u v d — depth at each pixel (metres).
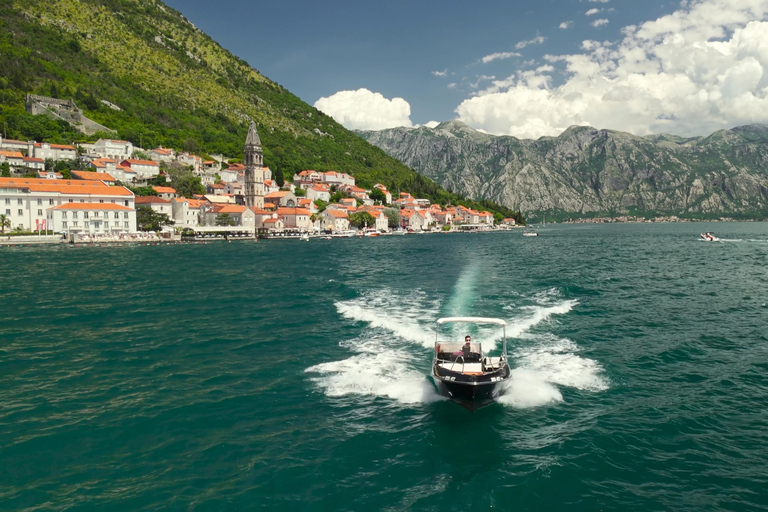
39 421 21.56
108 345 33.59
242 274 72.00
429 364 29.20
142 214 164.50
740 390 25.11
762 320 40.38
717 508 15.50
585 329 37.38
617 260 95.94
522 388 25.45
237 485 16.81
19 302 48.84
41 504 15.62
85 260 93.69
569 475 17.39
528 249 132.75
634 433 20.53
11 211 137.50
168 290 56.50
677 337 35.06
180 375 27.59
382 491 16.53
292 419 21.95
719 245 145.25
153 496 16.12
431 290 55.88
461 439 20.16
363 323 39.53
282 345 33.38
